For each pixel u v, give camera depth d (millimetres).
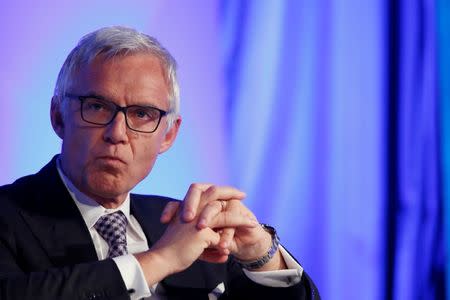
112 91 5219
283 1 9273
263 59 9141
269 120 9125
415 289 9602
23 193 5562
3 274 5012
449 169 9828
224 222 5387
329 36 9461
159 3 8617
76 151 5309
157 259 4820
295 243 9211
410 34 9781
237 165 8930
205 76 8828
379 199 9555
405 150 9672
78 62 5371
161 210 6223
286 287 5691
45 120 8047
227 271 6066
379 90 9625
